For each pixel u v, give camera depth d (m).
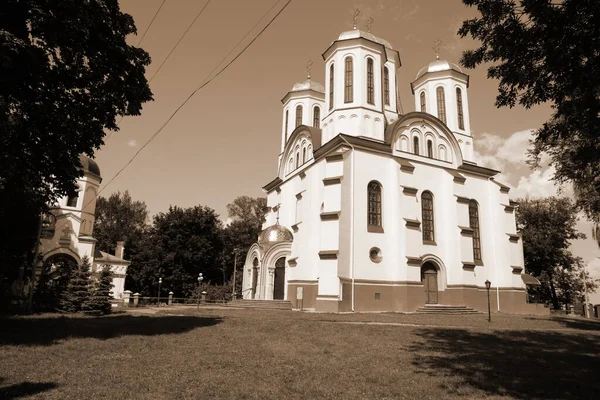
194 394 7.26
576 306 48.44
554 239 47.47
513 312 33.38
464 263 30.92
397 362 10.48
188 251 52.66
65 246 36.78
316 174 31.55
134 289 53.88
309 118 42.84
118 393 7.21
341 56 33.88
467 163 34.66
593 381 8.94
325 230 27.45
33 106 13.62
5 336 13.52
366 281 27.64
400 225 29.47
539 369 10.00
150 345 12.34
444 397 7.53
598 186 12.52
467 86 39.62
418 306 28.17
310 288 29.00
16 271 30.36
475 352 12.17
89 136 15.36
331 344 13.08
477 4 8.96
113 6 15.55
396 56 38.25
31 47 13.11
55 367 9.16
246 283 36.41
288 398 7.21
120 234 71.25
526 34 8.44
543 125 9.42
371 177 29.92
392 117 35.84
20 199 16.92
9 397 6.81
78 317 22.11
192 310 27.53
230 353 11.20
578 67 8.23
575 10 7.80
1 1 12.70
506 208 35.91
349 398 7.32
